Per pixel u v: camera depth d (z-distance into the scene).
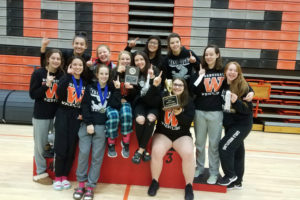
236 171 3.11
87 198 2.71
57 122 2.85
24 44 5.97
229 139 2.87
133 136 3.02
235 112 2.92
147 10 5.96
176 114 2.83
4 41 5.97
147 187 3.07
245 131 2.86
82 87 2.91
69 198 2.75
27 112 5.33
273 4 5.67
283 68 5.87
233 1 5.71
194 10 5.77
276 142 5.08
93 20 5.85
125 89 3.02
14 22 5.89
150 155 3.02
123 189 2.99
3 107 5.32
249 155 4.33
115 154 2.95
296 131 5.70
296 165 4.01
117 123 2.85
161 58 3.39
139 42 5.89
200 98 2.99
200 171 3.17
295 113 5.93
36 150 3.00
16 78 6.08
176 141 2.96
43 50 3.00
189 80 3.33
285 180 3.48
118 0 5.75
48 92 2.86
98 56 3.25
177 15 5.79
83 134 2.85
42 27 5.89
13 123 5.46
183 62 3.34
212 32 5.82
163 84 3.39
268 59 5.86
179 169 3.04
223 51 5.88
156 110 2.90
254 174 3.61
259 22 5.75
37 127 2.91
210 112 2.94
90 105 2.86
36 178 3.03
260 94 5.54
